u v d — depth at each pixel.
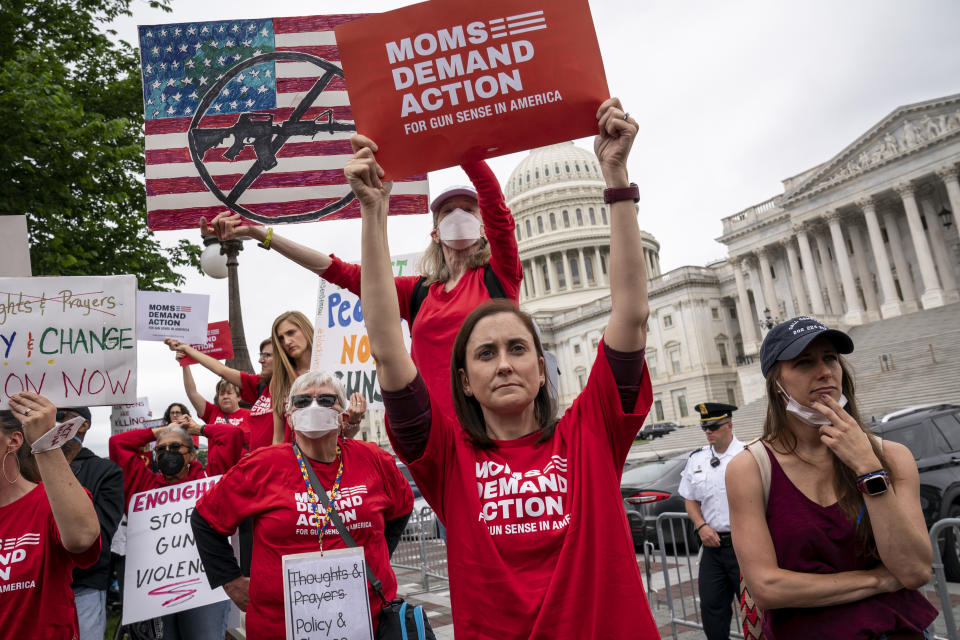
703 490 5.49
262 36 4.02
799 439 2.45
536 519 1.95
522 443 2.10
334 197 3.91
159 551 4.88
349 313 5.57
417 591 9.78
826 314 61.28
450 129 2.23
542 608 1.81
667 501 10.99
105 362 3.12
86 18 14.93
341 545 3.19
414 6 2.27
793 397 2.42
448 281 3.47
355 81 2.27
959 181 53.09
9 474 3.12
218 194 3.86
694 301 74.81
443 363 3.14
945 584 4.11
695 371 73.62
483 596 1.90
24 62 11.73
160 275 15.30
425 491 2.14
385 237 2.13
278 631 3.06
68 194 12.28
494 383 2.10
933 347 40.38
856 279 63.44
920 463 8.52
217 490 3.35
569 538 1.88
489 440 2.12
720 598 5.24
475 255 3.39
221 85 3.95
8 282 3.10
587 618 1.81
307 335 4.79
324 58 4.02
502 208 3.25
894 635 2.19
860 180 58.12
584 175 108.69
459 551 1.99
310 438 3.36
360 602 2.69
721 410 5.52
